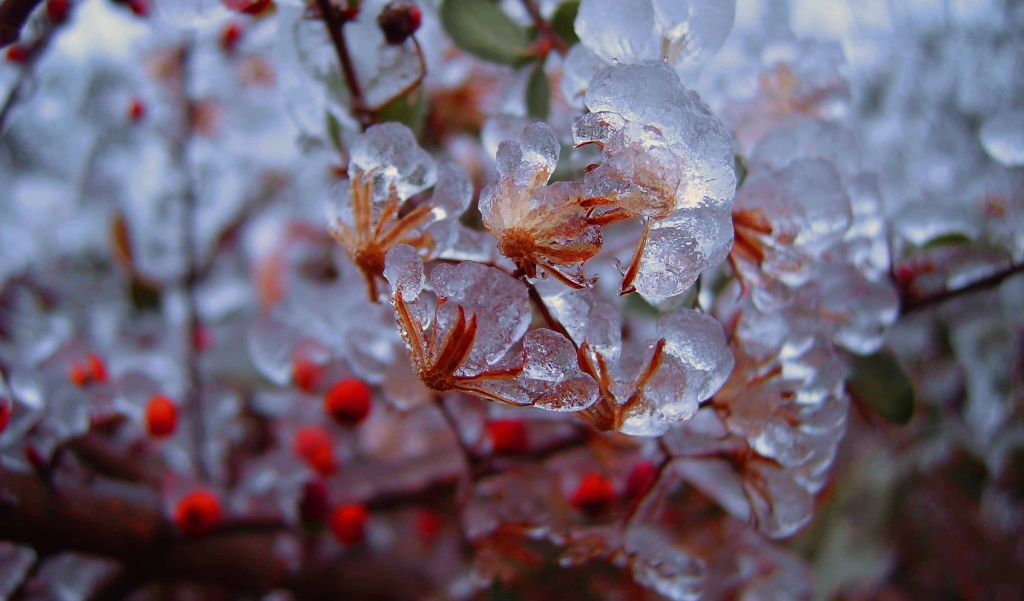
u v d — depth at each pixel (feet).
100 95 1.05
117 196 1.12
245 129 1.06
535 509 0.75
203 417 0.89
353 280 0.73
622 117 0.51
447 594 0.95
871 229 0.65
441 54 0.79
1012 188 1.02
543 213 0.50
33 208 1.13
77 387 0.77
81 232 1.13
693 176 0.51
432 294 0.55
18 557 0.78
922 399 1.01
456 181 0.56
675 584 0.67
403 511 0.98
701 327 0.54
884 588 1.07
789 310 0.60
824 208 0.59
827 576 0.98
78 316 1.06
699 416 0.62
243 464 0.93
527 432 0.75
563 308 0.55
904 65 1.26
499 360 0.52
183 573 0.84
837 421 0.60
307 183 1.12
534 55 0.67
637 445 0.70
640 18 0.56
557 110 0.70
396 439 0.85
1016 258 0.72
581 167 0.62
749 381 0.60
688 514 0.79
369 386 0.73
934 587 1.10
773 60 0.66
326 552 0.93
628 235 0.62
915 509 1.11
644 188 0.49
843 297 0.64
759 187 0.59
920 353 1.02
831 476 0.97
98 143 1.08
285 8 0.65
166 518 0.80
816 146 0.63
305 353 0.80
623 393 0.54
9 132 1.07
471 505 0.75
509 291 0.51
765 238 0.59
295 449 0.87
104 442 0.85
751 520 0.62
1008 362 1.02
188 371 0.90
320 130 0.65
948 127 1.22
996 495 1.09
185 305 0.94
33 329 0.83
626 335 0.66
